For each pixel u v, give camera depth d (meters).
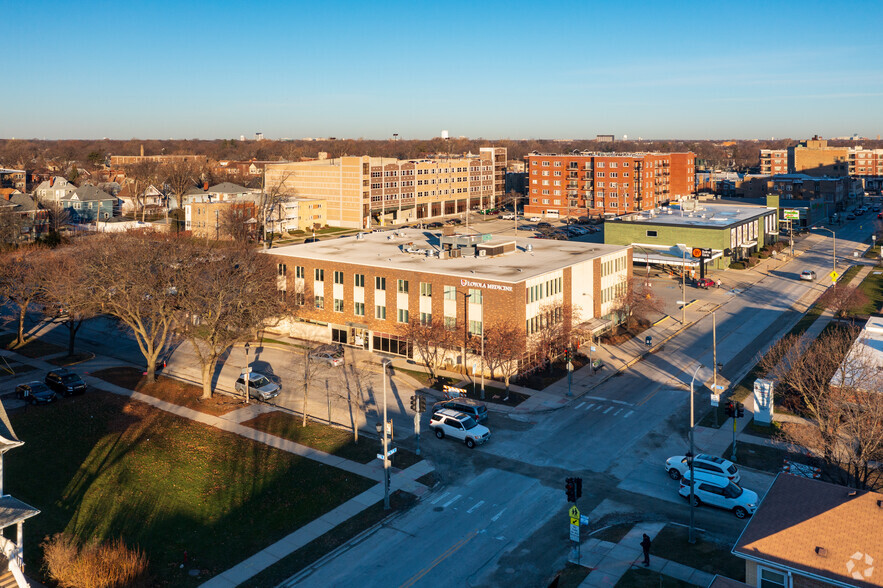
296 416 61.09
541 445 54.44
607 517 43.25
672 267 129.88
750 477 47.78
